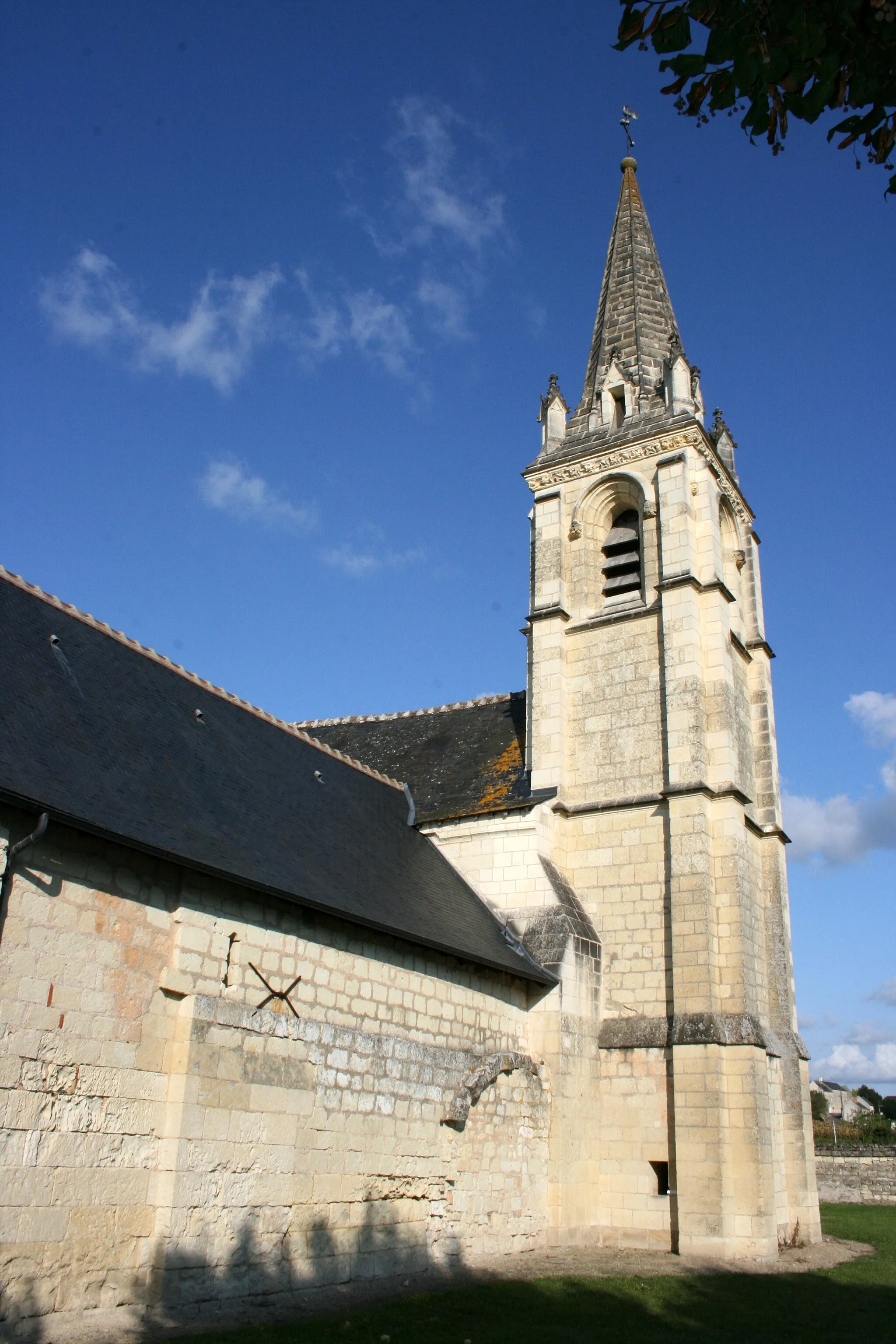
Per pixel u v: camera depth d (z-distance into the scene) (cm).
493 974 2117
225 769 1850
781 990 2500
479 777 2700
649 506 2714
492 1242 1914
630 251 3278
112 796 1417
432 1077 1842
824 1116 8775
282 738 2238
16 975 1198
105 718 1617
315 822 2005
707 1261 1967
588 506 2847
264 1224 1438
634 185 3478
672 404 2789
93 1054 1273
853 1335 1369
